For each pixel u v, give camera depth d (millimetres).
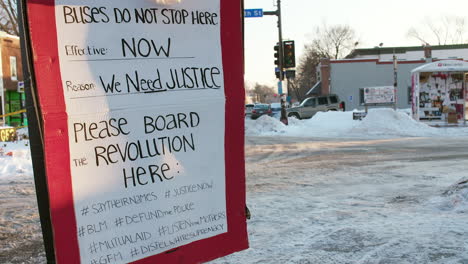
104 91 2387
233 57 2928
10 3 30281
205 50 2799
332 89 46906
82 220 2324
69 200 2279
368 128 20234
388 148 13211
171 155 2666
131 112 2488
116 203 2451
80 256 2318
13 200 6848
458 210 5285
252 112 41031
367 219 5121
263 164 10367
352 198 6383
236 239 2996
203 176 2818
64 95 2244
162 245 2641
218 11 2850
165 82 2627
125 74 2469
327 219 5195
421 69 22031
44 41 2172
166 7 2627
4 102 26438
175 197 2693
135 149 2512
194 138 2764
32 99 2221
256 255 4039
